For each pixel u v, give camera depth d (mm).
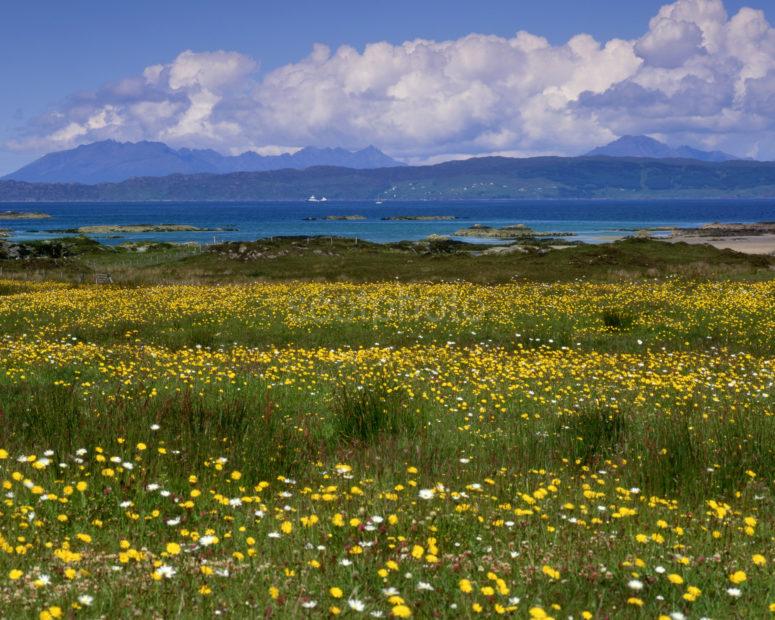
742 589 4723
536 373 14633
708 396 12438
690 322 23688
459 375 14453
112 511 6023
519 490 7094
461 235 147875
